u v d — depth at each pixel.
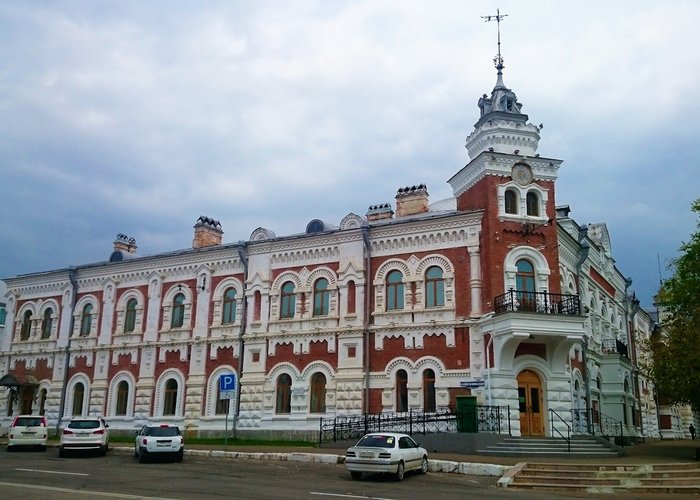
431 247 36.34
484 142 36.97
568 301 33.06
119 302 45.66
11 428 32.50
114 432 42.84
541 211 35.72
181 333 42.53
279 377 38.88
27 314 50.06
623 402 43.91
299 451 29.42
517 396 31.97
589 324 42.31
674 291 33.69
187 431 39.59
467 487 20.42
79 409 45.38
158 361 42.84
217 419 39.59
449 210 41.12
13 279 50.59
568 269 39.06
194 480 20.17
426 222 36.50
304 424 37.00
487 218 34.81
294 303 39.59
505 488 20.72
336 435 33.91
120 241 51.06
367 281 37.41
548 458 27.06
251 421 38.53
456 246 35.69
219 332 41.19
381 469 21.50
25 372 48.38
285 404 38.38
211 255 42.72
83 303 47.34
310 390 37.53
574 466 22.72
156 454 27.36
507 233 34.78
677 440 53.91
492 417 31.12
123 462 26.83
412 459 22.97
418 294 35.97
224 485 18.91
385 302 36.78
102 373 44.72
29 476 20.25
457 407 31.09
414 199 41.69
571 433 32.31
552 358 32.94
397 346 35.62
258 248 41.28
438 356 34.47
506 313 31.23
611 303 51.19
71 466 24.31
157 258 44.53
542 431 32.28
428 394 34.53
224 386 29.75
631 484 21.19
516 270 34.41
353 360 36.38
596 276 47.03
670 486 20.73
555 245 35.31
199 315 42.12
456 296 35.00
